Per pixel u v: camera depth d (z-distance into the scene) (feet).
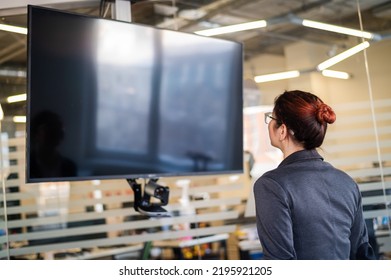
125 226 9.00
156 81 7.48
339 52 10.16
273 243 4.39
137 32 7.27
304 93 4.93
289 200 4.50
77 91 6.66
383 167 9.70
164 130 7.59
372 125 9.84
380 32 10.04
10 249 8.24
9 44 8.83
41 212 8.50
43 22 6.34
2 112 8.59
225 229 9.67
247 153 10.03
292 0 10.17
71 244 8.61
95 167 6.81
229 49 8.36
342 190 4.82
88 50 6.77
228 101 8.36
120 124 7.09
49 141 6.37
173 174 7.64
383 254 9.36
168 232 9.27
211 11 10.12
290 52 10.34
